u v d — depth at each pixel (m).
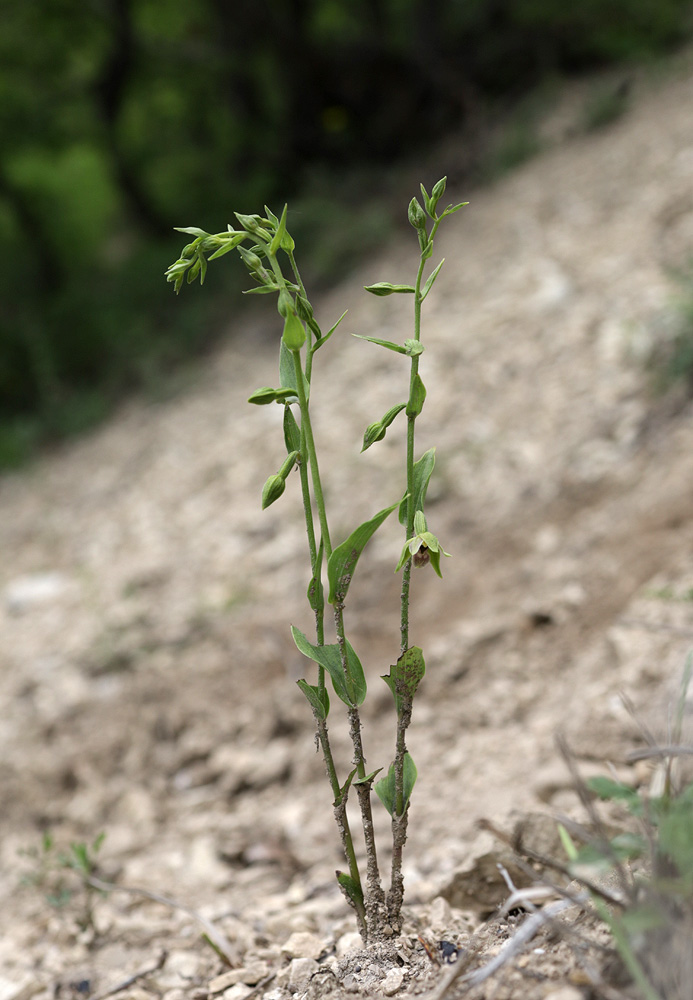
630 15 12.06
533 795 2.84
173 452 7.75
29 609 6.11
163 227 14.99
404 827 1.77
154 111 15.30
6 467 9.53
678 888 1.25
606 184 8.27
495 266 7.87
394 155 12.99
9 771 4.34
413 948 1.84
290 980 1.91
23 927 2.88
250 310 10.91
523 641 3.92
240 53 13.68
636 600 3.71
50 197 14.53
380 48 13.12
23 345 11.16
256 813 3.53
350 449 6.22
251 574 5.48
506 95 12.48
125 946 2.57
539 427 5.55
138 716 4.42
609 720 3.03
